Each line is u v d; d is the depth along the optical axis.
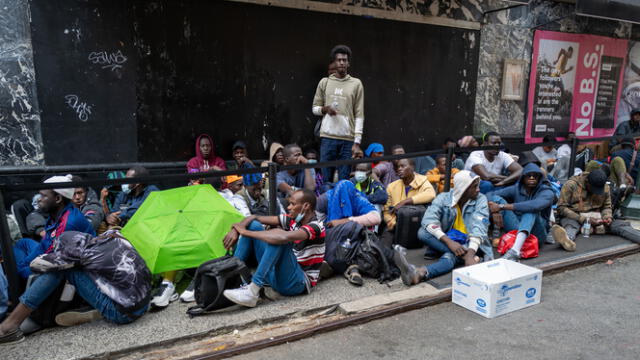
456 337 3.13
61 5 5.21
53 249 3.08
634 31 9.72
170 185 5.93
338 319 3.33
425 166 6.96
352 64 6.81
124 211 4.41
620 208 6.17
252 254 3.79
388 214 5.16
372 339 3.11
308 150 6.35
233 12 5.94
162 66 5.72
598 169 5.51
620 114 9.91
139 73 5.64
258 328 3.21
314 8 6.38
